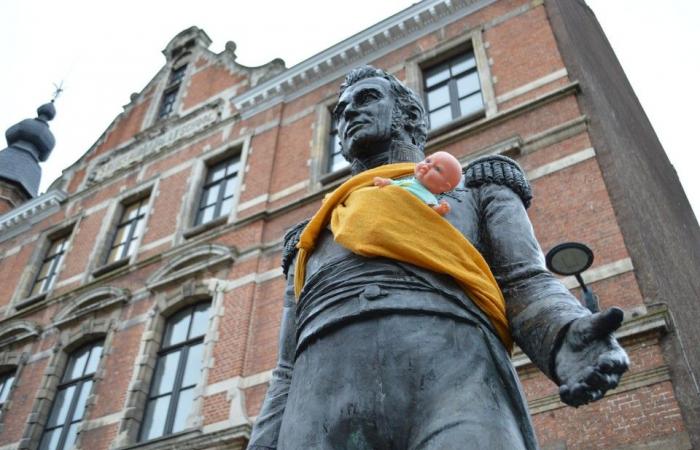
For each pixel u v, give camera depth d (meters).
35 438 11.81
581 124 9.61
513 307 1.52
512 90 11.15
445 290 1.50
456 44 13.00
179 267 12.91
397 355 1.40
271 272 11.66
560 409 6.80
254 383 9.95
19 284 16.39
